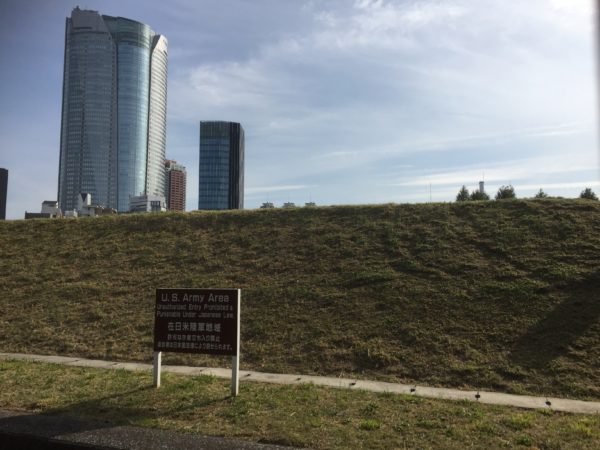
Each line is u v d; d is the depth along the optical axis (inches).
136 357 351.6
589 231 486.6
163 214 729.0
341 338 354.6
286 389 265.7
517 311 362.9
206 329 260.1
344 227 585.3
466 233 519.8
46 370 310.3
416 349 330.6
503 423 212.4
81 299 481.7
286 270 497.0
